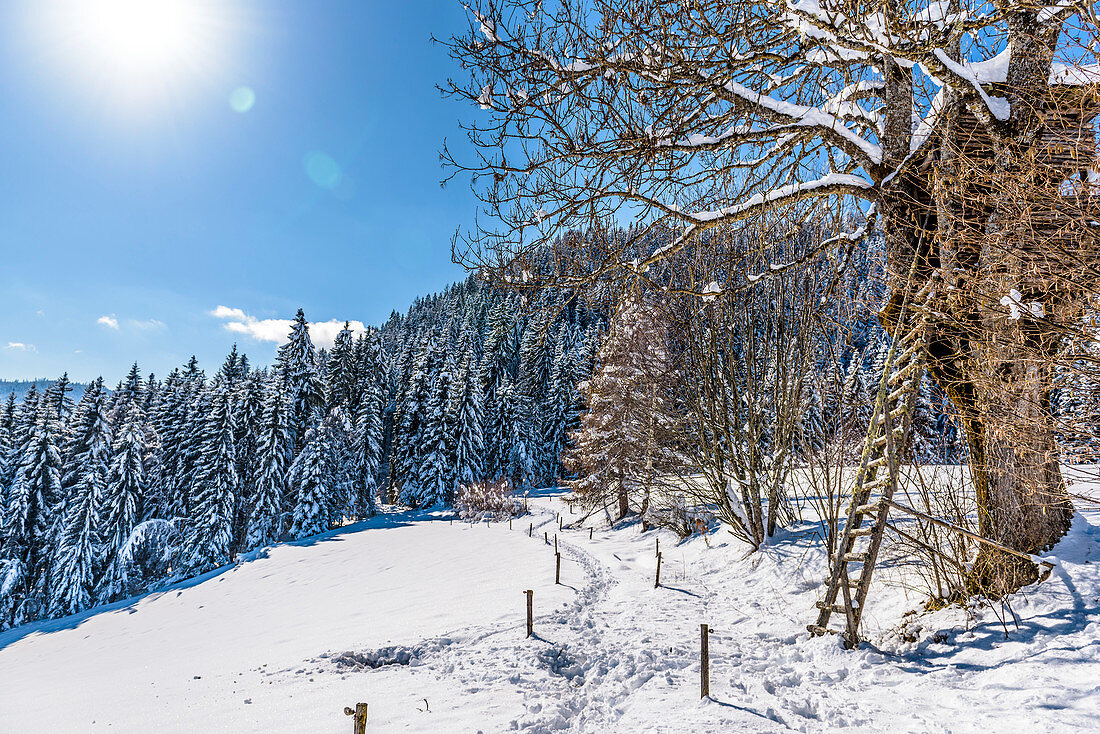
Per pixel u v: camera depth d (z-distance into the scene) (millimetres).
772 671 6426
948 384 5922
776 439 14570
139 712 8555
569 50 5352
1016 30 4922
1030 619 5422
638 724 5344
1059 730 3910
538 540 25312
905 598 7434
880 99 7102
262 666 10453
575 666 7719
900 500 10164
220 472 41719
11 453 47312
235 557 40125
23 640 30234
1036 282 4113
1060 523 5957
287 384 50781
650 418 21344
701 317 14766
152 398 69125
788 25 5062
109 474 42000
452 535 32562
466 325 93688
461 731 5539
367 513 50844
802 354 13023
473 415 51281
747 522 14820
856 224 8562
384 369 67500
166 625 25484
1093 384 4324
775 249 11414
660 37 5047
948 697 4879
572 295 6254
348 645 10492
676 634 8516
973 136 5059
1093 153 3826
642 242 6559
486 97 5258
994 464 5777
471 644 9211
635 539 22953
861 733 4633
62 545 39156
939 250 5312
